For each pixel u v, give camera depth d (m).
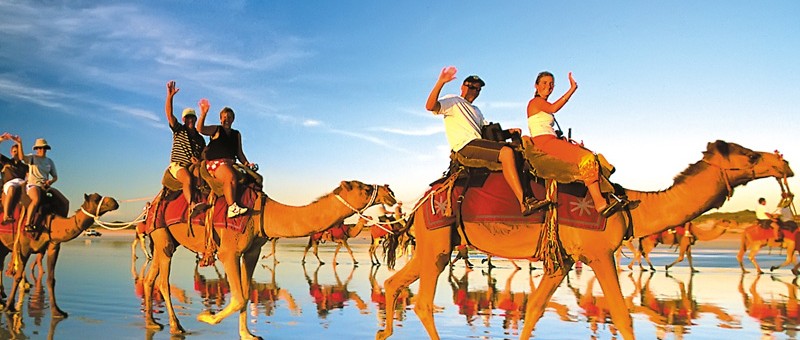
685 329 9.62
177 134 9.70
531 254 7.10
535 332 9.34
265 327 9.73
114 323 9.95
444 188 7.36
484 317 10.78
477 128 7.48
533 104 7.24
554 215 6.84
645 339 8.84
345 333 9.22
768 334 9.21
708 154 6.90
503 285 16.45
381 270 21.70
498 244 7.16
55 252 10.99
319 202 8.61
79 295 13.58
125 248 38.62
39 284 14.57
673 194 6.92
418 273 7.72
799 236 20.09
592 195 6.74
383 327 9.75
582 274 20.30
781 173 6.62
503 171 7.08
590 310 11.56
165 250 9.48
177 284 16.30
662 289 15.30
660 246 42.53
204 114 9.16
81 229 10.90
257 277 18.64
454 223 7.27
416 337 8.91
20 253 11.20
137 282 16.52
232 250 8.65
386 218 8.68
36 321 10.12
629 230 6.97
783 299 13.25
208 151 9.13
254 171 9.27
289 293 14.32
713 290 15.06
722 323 10.18
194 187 9.18
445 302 12.80
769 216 20.53
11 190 11.22
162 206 9.53
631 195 7.06
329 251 36.53
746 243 21.05
